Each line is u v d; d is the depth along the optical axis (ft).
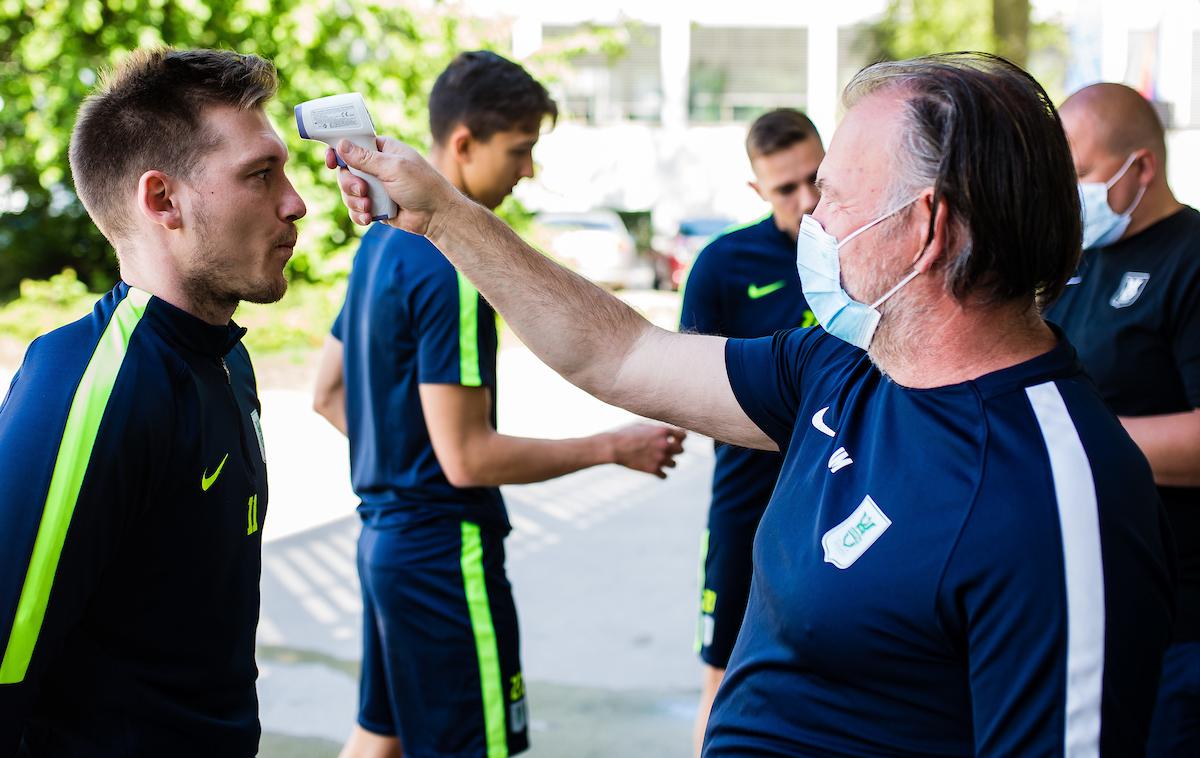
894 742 4.24
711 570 10.66
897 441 4.39
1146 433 7.27
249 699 5.75
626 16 73.05
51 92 34.55
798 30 85.81
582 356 5.85
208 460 5.30
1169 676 7.61
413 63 37.42
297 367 32.94
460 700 8.65
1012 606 3.86
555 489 22.50
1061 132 4.32
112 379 4.92
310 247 36.45
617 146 77.36
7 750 4.64
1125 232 7.84
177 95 5.29
